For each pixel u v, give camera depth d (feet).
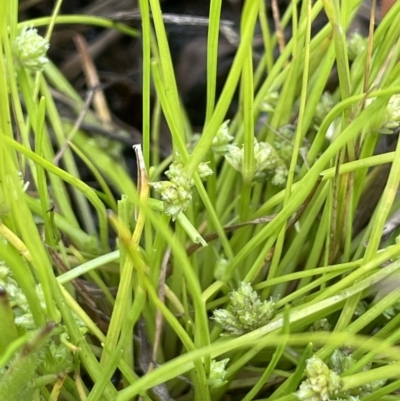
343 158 0.21
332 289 0.17
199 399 0.20
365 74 0.19
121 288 0.17
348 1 0.18
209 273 0.23
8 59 0.19
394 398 0.18
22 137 0.21
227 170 0.25
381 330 0.19
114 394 0.17
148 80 0.18
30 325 0.17
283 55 0.24
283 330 0.16
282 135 0.25
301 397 0.15
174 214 0.16
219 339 0.20
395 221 0.21
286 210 0.18
